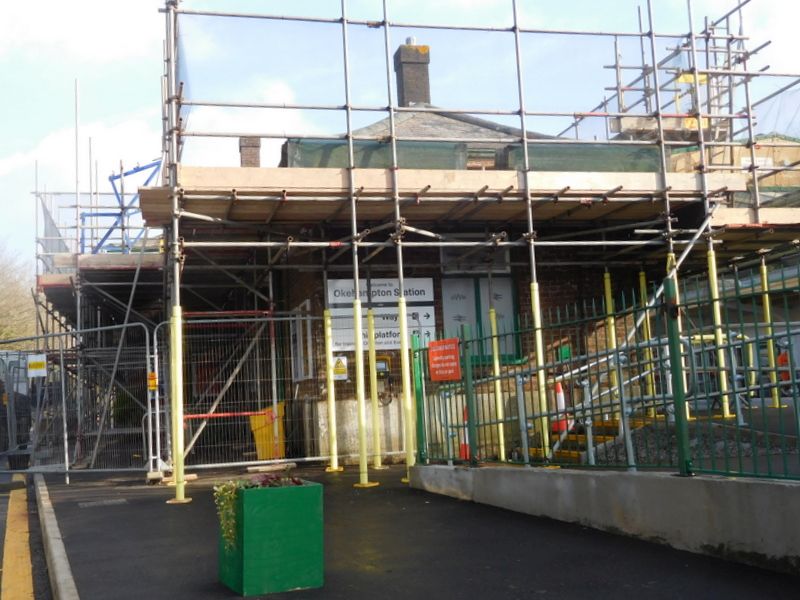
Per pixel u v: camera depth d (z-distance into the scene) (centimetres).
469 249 1462
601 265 1495
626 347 791
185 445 1359
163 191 1109
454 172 1215
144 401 1372
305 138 1178
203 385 1394
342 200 1173
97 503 1055
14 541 907
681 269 1617
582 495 774
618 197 1288
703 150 1328
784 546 564
